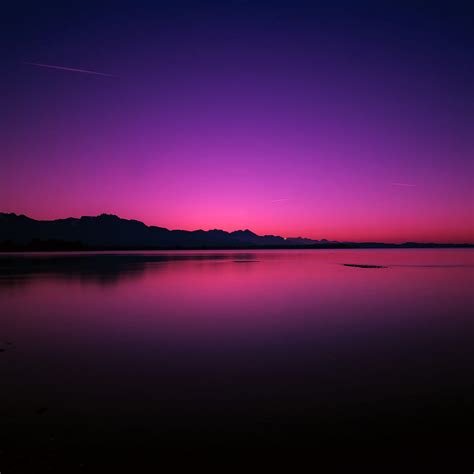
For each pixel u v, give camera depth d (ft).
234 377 29.68
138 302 71.61
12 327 49.34
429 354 36.32
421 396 25.53
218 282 110.63
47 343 40.88
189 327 48.96
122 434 20.31
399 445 19.01
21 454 18.28
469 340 41.98
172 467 17.20
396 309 63.05
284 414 22.77
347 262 239.30
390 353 36.73
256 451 18.56
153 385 27.99
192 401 24.88
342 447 18.85
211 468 17.13
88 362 33.81
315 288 94.63
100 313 59.41
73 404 24.39
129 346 39.65
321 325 50.16
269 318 55.26
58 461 17.63
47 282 110.32
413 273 143.54
